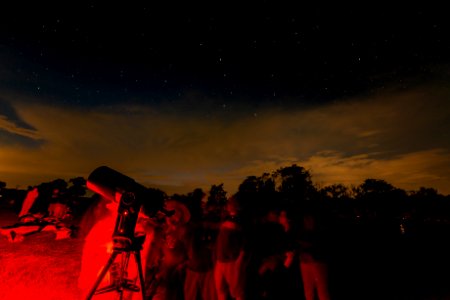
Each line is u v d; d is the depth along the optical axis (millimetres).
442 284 6457
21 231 10125
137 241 2807
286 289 5586
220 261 3943
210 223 4949
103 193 2982
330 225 4477
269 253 4770
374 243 11867
